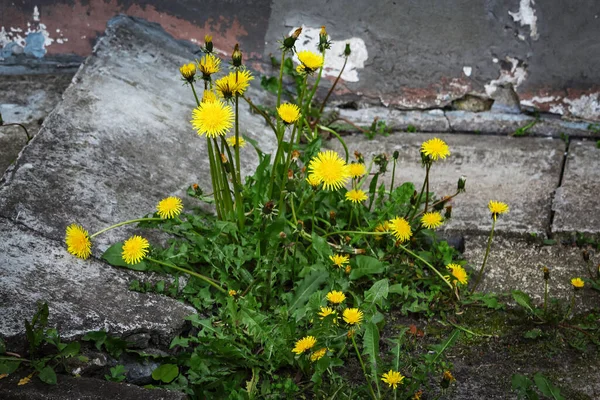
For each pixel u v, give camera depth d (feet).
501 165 4.86
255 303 3.91
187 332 3.88
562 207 4.57
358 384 3.79
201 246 4.07
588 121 5.12
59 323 3.73
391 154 4.96
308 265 4.09
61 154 4.38
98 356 3.70
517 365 3.89
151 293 3.94
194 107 4.97
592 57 5.03
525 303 4.02
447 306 4.13
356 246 4.25
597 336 3.98
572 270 4.29
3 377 3.57
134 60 5.08
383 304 4.08
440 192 4.69
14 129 4.89
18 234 4.00
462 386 3.80
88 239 3.94
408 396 3.68
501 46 5.10
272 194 4.25
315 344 3.73
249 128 4.99
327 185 3.95
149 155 4.57
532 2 5.00
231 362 3.78
